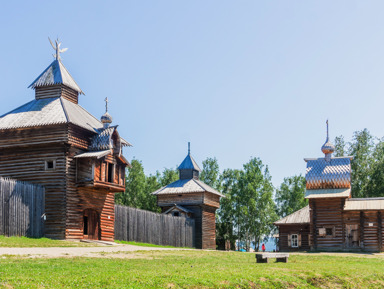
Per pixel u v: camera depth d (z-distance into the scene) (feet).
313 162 182.91
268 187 266.57
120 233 152.46
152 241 169.07
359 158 257.75
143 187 273.95
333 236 166.61
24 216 121.39
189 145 230.68
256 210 257.55
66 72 155.02
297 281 75.72
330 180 173.78
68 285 56.29
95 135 144.77
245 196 258.16
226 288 65.21
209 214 215.51
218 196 224.33
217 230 258.98
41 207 129.39
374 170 252.42
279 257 98.43
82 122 141.69
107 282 59.06
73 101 154.71
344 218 167.32
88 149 142.20
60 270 67.00
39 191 129.18
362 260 117.91
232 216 267.59
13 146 137.28
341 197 166.40
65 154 133.59
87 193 138.62
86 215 139.23
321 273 82.74
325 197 166.91
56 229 129.90
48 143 133.90
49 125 134.10
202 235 205.26
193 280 65.21
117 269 72.59
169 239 180.14
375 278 87.35
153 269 75.00
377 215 164.14
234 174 281.74
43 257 82.28
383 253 155.53
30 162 136.36
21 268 66.64
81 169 136.36
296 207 277.03
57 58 156.46
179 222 189.37
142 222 164.66
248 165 265.95
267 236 272.92
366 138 263.08
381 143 261.65
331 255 131.03
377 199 172.24
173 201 212.43
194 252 121.39
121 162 149.79
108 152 138.10
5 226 114.21
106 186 137.80
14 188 118.73
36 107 144.56
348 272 87.51
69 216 131.44
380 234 162.30
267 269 82.64
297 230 191.11
